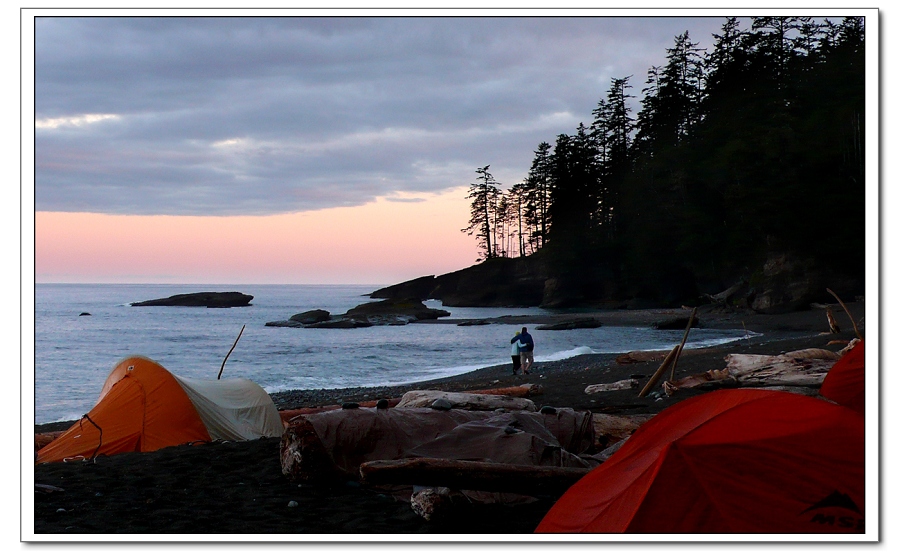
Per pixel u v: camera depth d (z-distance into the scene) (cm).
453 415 645
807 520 399
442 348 4003
